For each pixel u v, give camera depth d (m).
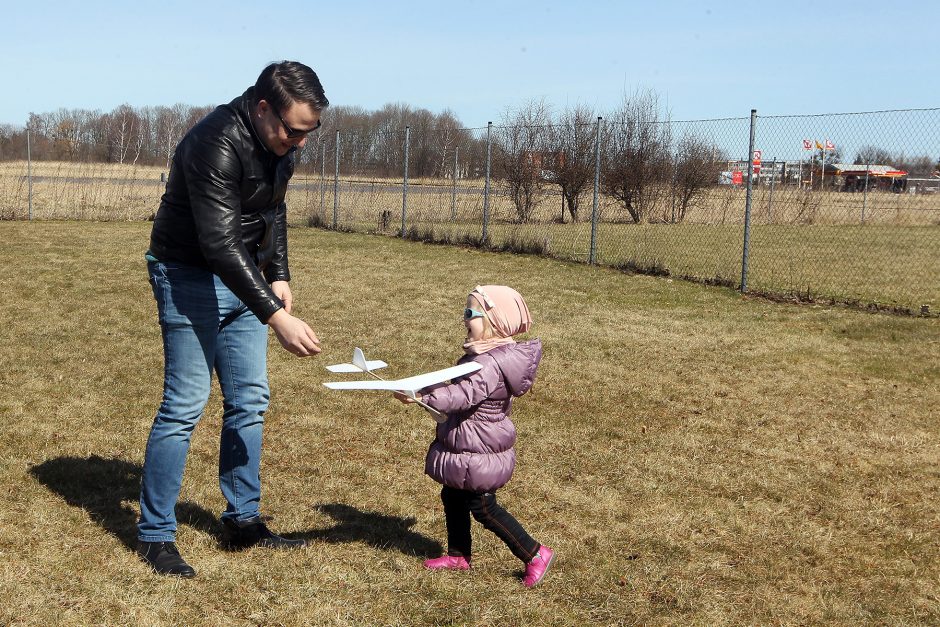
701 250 17.58
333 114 34.09
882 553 3.89
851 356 8.02
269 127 3.21
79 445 5.03
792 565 3.73
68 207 22.98
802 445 5.46
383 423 5.69
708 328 9.29
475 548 3.78
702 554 3.81
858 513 4.36
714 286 12.34
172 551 3.44
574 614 3.19
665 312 10.23
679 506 4.39
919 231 22.94
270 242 3.59
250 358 3.57
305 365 7.28
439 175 21.78
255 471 3.66
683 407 6.28
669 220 23.80
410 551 3.73
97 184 27.98
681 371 7.34
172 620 3.01
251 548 3.66
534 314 9.90
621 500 4.46
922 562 3.80
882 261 16.17
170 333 3.35
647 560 3.72
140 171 32.12
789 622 3.22
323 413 5.87
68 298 10.21
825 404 6.43
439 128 21.38
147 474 3.40
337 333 8.67
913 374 7.38
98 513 3.99
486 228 16.75
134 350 7.62
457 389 3.19
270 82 3.15
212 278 3.37
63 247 15.39
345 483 4.60
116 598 3.13
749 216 11.77
